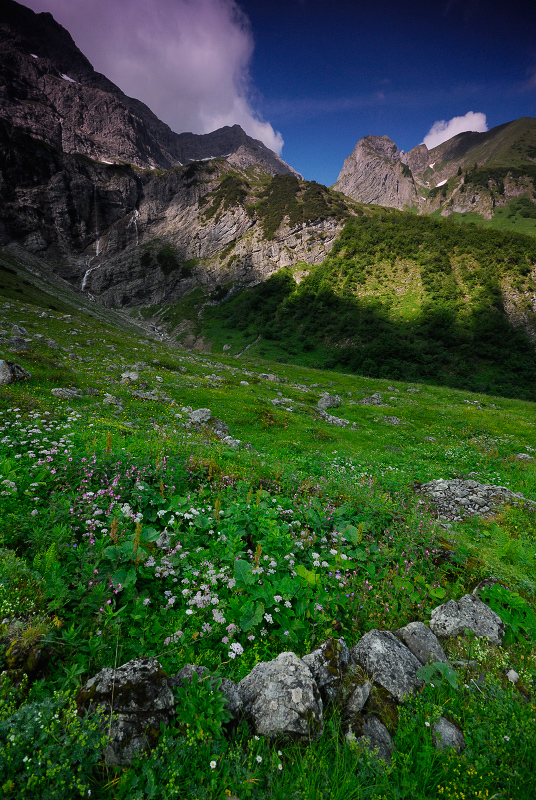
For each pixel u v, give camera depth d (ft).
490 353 381.19
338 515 25.62
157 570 16.05
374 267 566.77
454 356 386.73
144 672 10.78
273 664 12.35
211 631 13.93
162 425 59.47
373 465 57.36
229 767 9.49
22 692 10.19
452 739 11.18
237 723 10.93
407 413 127.85
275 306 579.48
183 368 153.58
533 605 18.86
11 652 10.87
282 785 9.40
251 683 11.95
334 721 11.37
